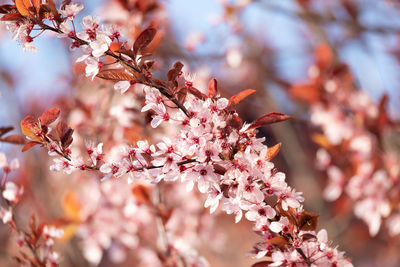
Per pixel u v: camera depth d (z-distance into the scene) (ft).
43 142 5.80
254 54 17.58
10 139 7.07
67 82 11.83
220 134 5.24
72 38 5.43
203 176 5.21
